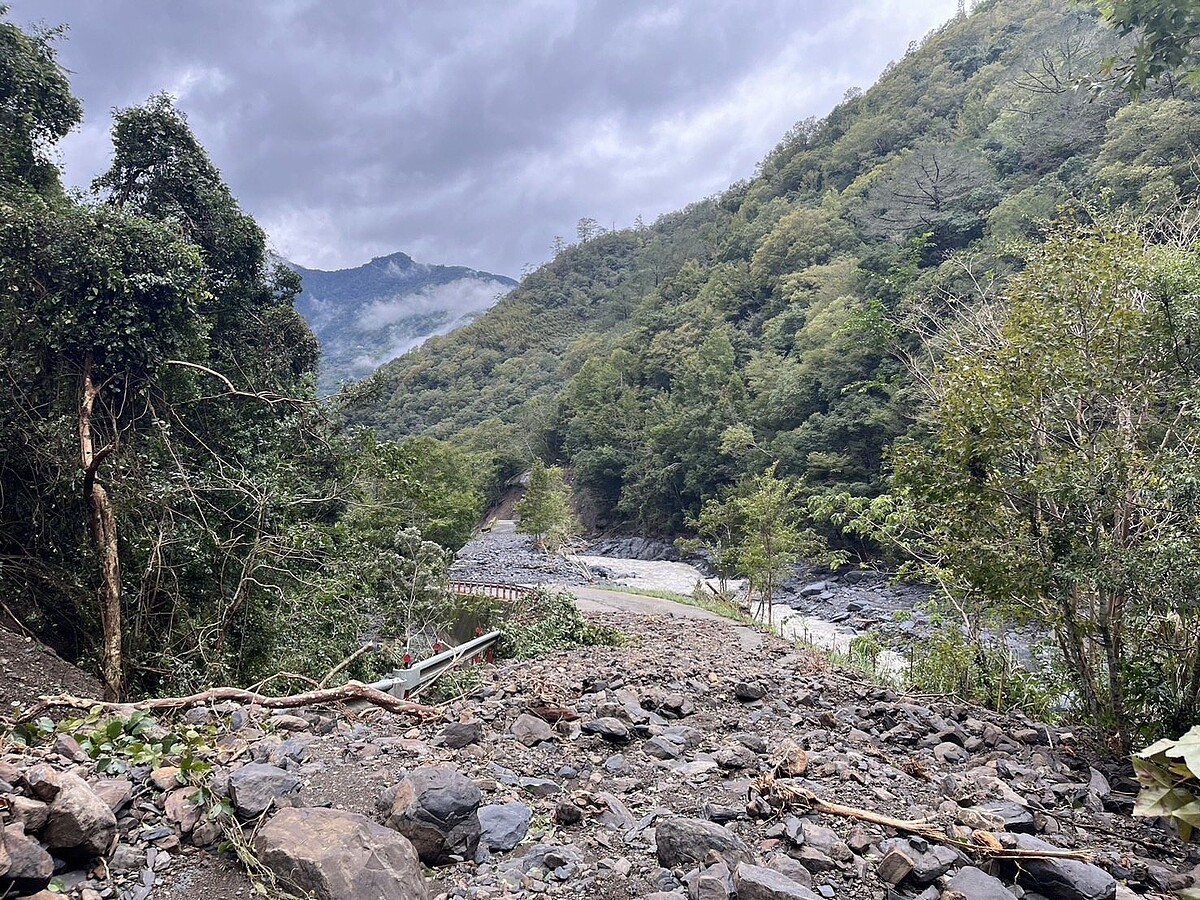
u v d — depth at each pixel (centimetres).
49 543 908
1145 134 3228
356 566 1135
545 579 3141
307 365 1684
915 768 432
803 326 5847
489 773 364
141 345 1020
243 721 440
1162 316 521
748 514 2238
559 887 252
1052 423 573
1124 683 537
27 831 223
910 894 260
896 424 3309
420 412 14125
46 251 962
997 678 722
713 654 1074
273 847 231
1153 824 379
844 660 1177
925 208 5241
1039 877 281
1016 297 599
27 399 945
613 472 6362
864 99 11338
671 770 402
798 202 9988
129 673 811
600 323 14875
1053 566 521
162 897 227
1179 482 468
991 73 8000
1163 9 566
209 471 1011
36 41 1257
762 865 269
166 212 1386
